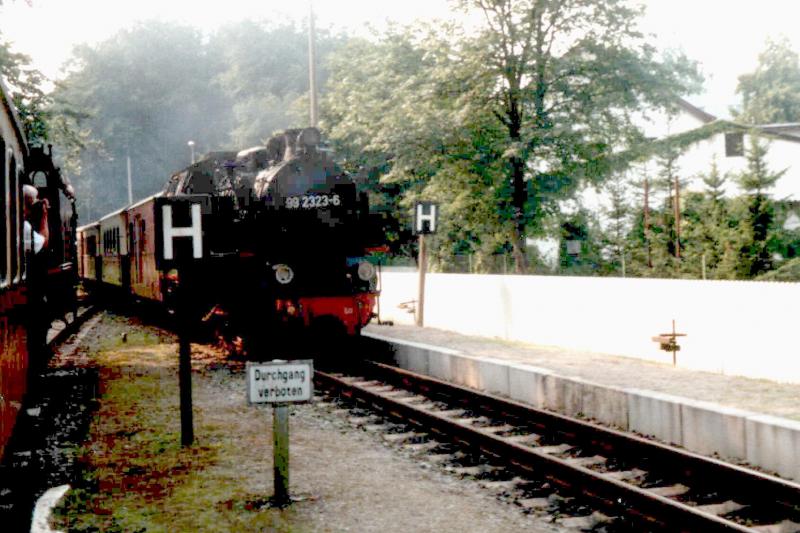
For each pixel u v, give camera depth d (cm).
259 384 604
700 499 638
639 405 857
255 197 1417
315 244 1392
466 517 591
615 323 1285
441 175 2512
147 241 1912
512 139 2364
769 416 728
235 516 584
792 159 3127
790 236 2205
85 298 3058
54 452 766
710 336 1101
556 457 747
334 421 929
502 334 1580
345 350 1478
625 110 2480
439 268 3045
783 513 596
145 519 577
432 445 816
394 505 616
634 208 2769
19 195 722
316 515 588
